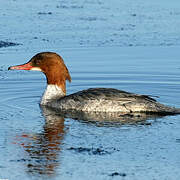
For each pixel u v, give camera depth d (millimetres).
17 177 10359
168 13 37625
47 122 14469
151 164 11016
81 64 23469
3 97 17938
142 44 27969
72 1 43031
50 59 17047
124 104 15680
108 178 10289
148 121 14500
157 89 19250
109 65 23312
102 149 11953
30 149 11977
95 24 33219
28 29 31156
